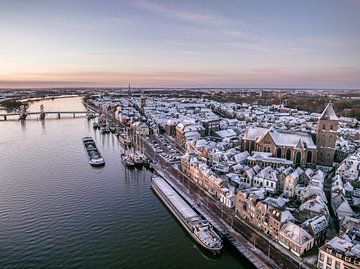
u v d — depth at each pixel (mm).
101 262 91000
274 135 188625
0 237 103750
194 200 134500
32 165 189250
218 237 100312
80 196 140875
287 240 94938
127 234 107375
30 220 116062
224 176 160875
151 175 175375
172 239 105000
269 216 103375
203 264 91250
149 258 93625
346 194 137875
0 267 87812
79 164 193375
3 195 140125
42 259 92000
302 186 140500
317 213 110000
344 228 101688
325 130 182750
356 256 77812
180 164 194875
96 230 109688
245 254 91750
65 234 106312
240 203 119500
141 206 131375
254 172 156750
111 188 152375
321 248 84688
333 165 188625
